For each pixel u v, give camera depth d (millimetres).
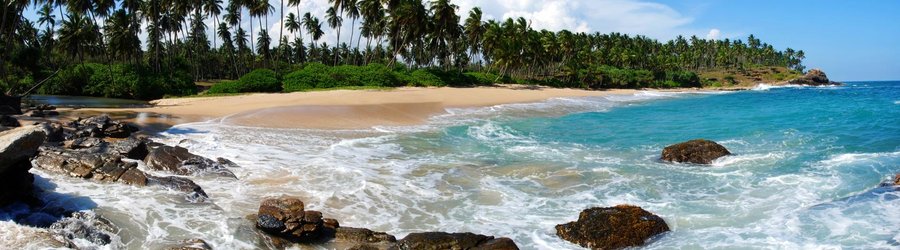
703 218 10281
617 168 15062
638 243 9039
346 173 13562
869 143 18266
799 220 9859
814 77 131500
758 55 162625
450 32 68562
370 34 73250
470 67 113062
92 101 41062
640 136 22359
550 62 95062
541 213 10820
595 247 8930
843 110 32344
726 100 54125
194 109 29078
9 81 47656
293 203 9203
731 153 16844
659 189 12664
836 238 8859
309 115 25953
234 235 8516
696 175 14125
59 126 14555
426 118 28531
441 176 13828
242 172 13312
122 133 16609
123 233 8398
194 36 80875
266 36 82875
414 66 92875
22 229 8078
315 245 8602
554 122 28312
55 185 10438
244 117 24219
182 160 13070
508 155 17219
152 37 68562
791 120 26969
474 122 27438
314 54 101562
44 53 68375
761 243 8750
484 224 10117
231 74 95688
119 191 10406
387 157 16422
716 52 156375
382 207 11023
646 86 96500
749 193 12070
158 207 9664
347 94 41938
